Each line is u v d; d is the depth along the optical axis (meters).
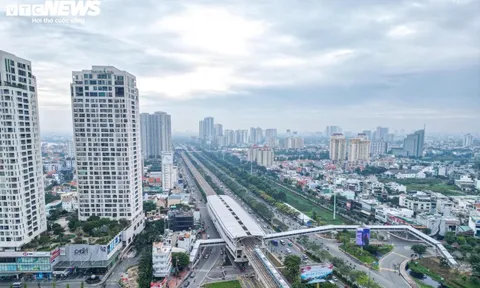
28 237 194.25
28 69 197.00
